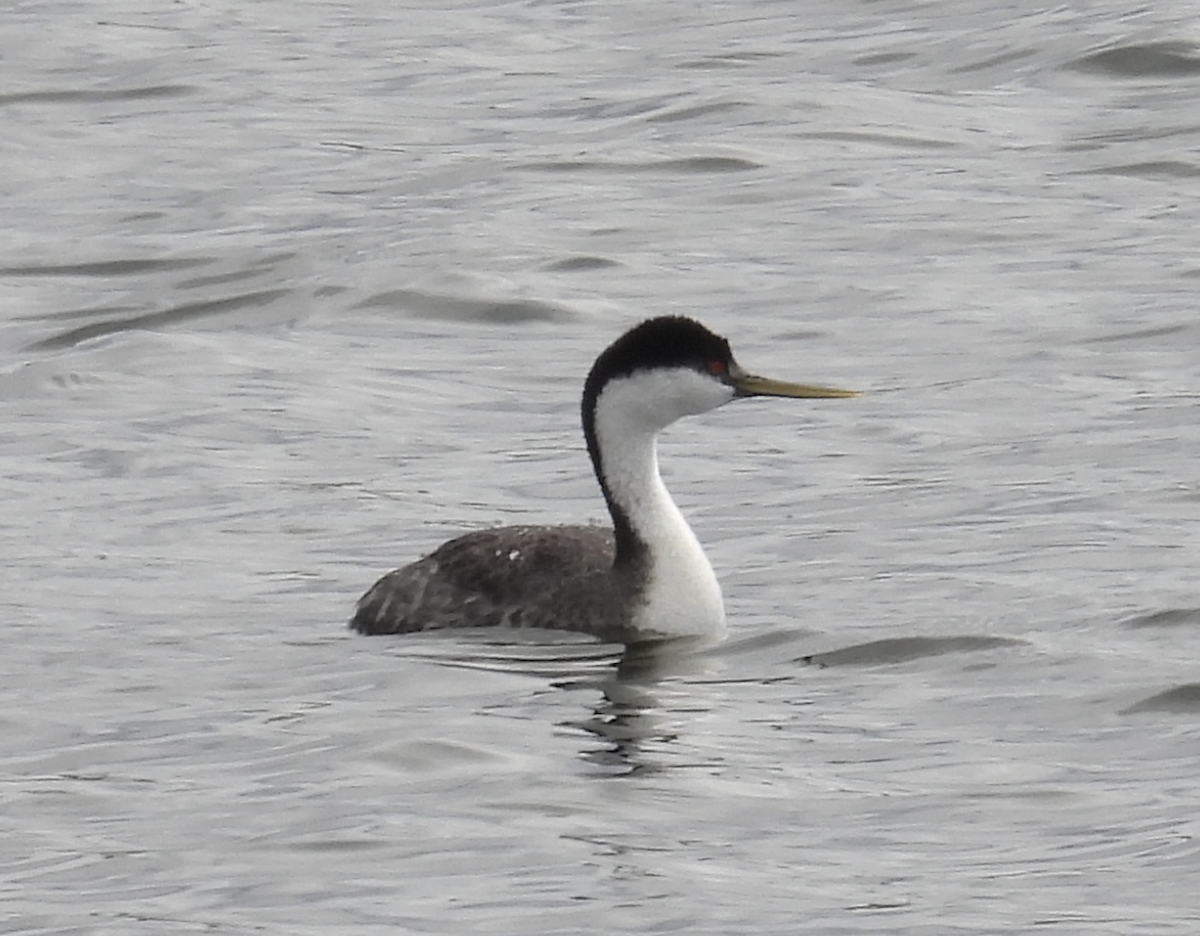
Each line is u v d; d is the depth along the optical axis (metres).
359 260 23.97
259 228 25.41
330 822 11.61
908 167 26.50
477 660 14.08
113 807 11.97
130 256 24.70
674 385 14.54
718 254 23.89
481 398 19.98
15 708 13.45
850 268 23.17
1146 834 11.21
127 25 34.56
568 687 13.59
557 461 18.20
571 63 31.86
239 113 30.03
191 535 16.67
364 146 28.50
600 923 10.44
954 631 14.20
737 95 29.20
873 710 13.07
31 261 24.80
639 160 27.16
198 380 20.55
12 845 11.54
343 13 35.31
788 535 16.30
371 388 20.30
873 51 31.16
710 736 12.71
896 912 10.47
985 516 16.39
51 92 31.11
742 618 14.73
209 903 10.77
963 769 12.13
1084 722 12.73
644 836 11.38
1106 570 15.15
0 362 21.83
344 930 10.44
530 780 12.11
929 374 19.92
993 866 10.95
